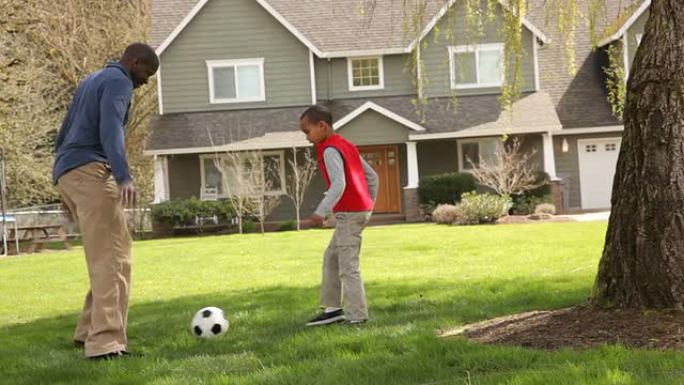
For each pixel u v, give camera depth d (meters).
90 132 5.84
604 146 27.16
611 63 9.12
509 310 7.02
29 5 22.83
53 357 5.99
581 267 10.55
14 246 21.98
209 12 26.59
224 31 26.62
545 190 24.55
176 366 5.35
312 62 26.62
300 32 26.38
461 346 5.31
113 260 5.84
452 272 10.79
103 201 5.79
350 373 4.82
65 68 27.23
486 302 7.65
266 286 10.29
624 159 5.95
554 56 28.50
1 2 21.45
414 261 12.55
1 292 11.37
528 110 25.66
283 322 7.10
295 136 25.03
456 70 26.11
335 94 27.09
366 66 27.16
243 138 25.34
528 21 26.55
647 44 5.84
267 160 26.84
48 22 26.28
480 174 23.59
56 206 27.11
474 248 14.23
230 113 26.58
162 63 26.67
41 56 26.95
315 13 28.14
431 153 27.03
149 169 29.30
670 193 5.69
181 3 29.02
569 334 5.51
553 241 14.79
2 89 22.62
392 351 5.47
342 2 28.47
